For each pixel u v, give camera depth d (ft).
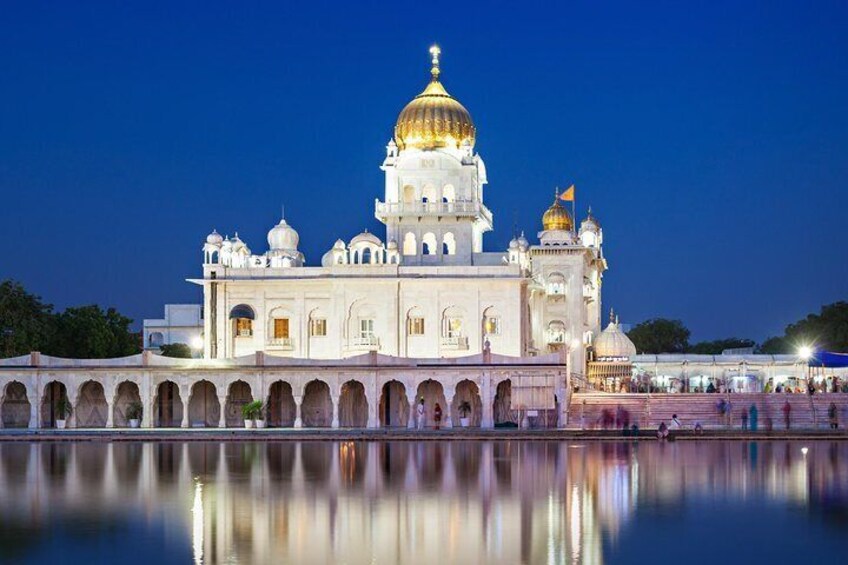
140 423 307.58
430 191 359.05
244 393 314.14
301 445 242.58
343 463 189.26
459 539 110.01
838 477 160.86
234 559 101.19
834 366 333.62
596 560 100.32
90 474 170.40
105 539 110.73
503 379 290.76
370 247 337.72
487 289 331.36
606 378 369.09
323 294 335.06
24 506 133.08
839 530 114.83
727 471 169.89
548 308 376.48
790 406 285.64
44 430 280.92
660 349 597.52
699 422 270.87
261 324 335.88
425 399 312.91
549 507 130.41
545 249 377.09
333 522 120.37
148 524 119.55
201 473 171.42
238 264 347.56
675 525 117.70
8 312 337.93
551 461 189.98
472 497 139.44
